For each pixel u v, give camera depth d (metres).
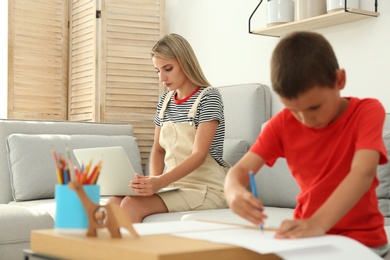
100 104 3.88
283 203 2.66
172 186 2.69
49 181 3.16
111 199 2.56
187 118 2.70
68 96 4.25
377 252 1.43
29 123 3.34
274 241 1.16
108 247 1.13
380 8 2.76
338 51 2.95
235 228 1.38
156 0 3.97
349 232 1.43
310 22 2.90
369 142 1.31
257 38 3.40
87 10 4.02
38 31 4.12
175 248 1.09
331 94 1.28
